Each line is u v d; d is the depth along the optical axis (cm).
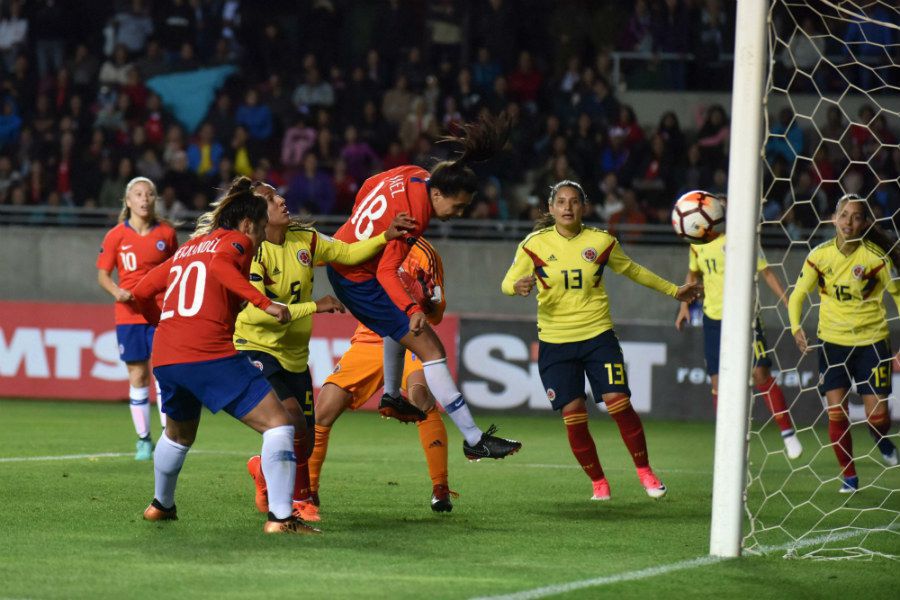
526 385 4822
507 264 5603
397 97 6347
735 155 1812
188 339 1894
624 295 5550
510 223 5644
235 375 1903
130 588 1538
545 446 3791
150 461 3114
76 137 6316
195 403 2005
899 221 5822
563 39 6694
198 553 1791
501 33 6512
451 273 5650
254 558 1755
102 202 6066
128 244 3244
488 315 5381
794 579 1670
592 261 2533
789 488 2847
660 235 5722
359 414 4916
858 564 1798
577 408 2550
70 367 5162
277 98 6444
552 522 2206
